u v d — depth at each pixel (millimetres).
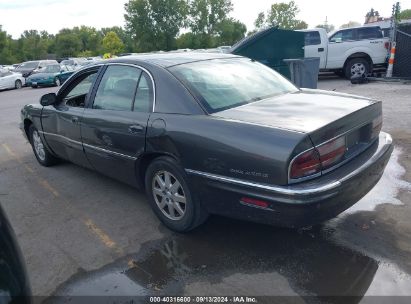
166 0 52781
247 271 2973
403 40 11570
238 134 2818
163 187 3498
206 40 57000
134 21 53656
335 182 2676
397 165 4953
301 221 2678
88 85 4473
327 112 3018
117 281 2971
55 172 5492
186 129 3096
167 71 3475
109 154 3936
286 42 8992
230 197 2916
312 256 3102
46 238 3672
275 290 2752
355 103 3328
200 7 56625
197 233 3535
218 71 3699
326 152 2746
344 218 3664
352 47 12836
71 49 85188
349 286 2740
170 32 54250
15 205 4465
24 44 80250
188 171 3145
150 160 3598
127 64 3848
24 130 5867
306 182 2652
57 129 4777
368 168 3004
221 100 3279
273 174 2633
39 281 3031
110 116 3812
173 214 3510
